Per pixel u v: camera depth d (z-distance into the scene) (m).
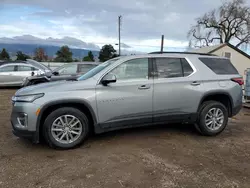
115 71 4.13
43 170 3.17
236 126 5.62
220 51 23.92
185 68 4.59
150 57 4.41
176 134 4.83
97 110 3.96
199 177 3.04
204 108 4.65
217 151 3.95
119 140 4.40
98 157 3.62
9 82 11.95
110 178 2.99
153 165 3.37
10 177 2.98
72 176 3.03
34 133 3.67
